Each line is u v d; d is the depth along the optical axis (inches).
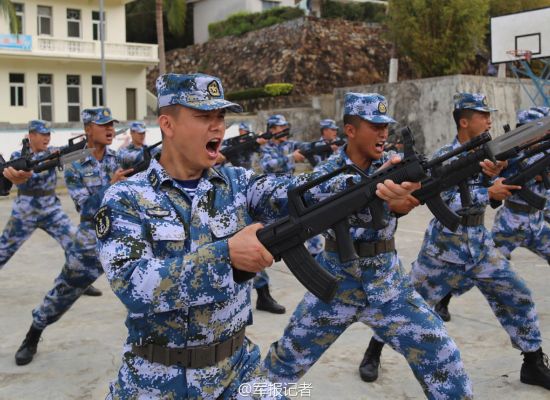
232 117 867.4
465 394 117.9
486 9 892.6
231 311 85.2
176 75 83.4
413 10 895.7
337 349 187.6
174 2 1139.9
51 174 248.8
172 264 75.2
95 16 1077.8
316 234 88.7
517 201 218.5
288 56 1040.2
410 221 450.3
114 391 87.5
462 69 944.3
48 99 1041.5
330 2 1164.5
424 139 762.8
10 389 163.3
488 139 103.3
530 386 157.9
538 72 904.9
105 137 207.8
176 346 83.0
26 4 1008.9
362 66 1072.2
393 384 162.2
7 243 250.2
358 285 123.1
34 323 180.5
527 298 152.6
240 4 1301.7
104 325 216.2
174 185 84.7
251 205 93.5
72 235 253.3
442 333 119.4
